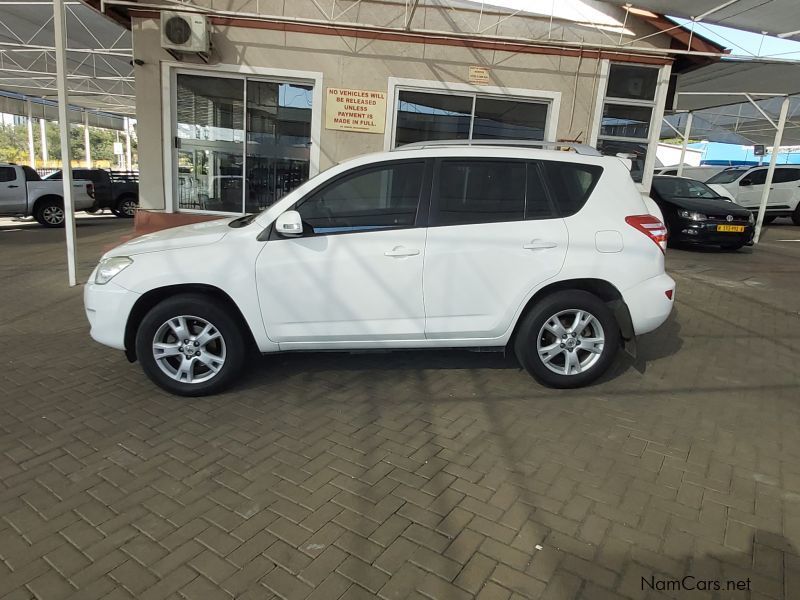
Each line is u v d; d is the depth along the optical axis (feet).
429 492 10.01
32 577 7.89
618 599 7.61
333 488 10.10
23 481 10.22
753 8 28.55
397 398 13.93
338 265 13.30
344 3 29.01
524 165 13.94
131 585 7.77
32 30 50.14
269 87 29.86
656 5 28.58
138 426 12.35
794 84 44.55
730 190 59.72
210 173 30.63
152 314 13.30
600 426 12.59
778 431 12.52
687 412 13.42
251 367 15.84
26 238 45.14
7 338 18.49
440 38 29.60
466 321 13.78
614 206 14.10
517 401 13.84
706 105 59.82
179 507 9.51
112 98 90.48
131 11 28.17
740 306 23.71
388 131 30.35
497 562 8.27
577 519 9.28
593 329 14.30
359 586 7.78
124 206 68.39
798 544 8.73
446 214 13.58
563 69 30.63
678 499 9.88
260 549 8.51
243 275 13.15
